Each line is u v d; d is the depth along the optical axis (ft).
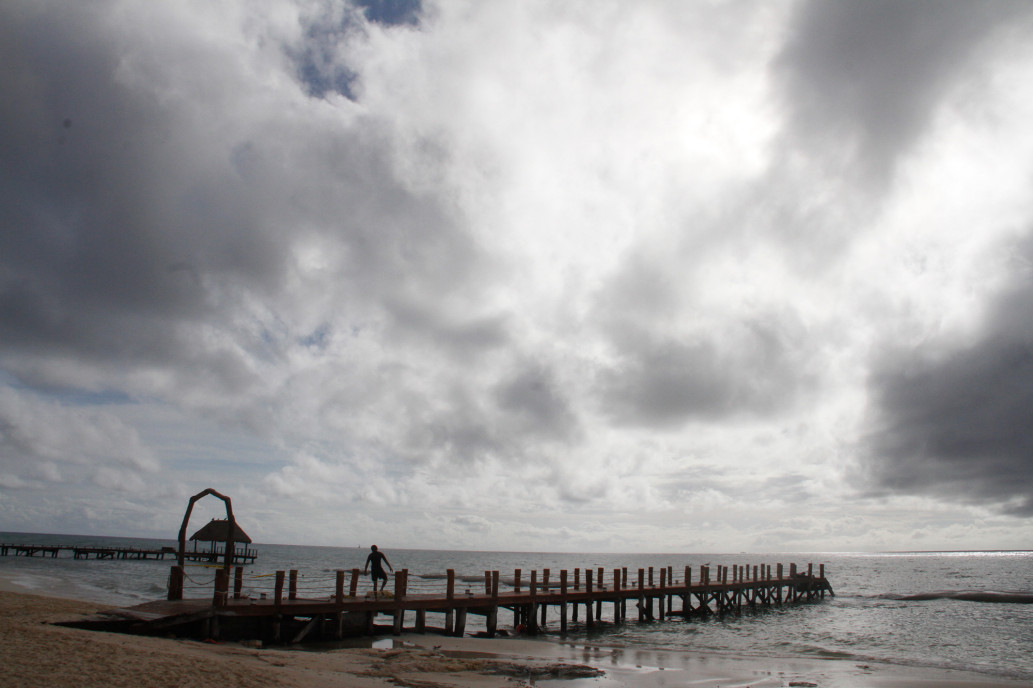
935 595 189.26
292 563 394.73
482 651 72.18
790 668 69.56
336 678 47.96
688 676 61.57
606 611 161.89
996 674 70.33
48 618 58.08
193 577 202.39
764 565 175.94
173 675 39.42
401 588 81.87
